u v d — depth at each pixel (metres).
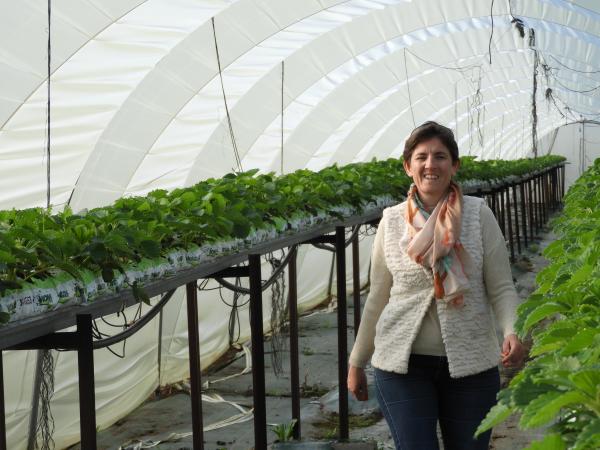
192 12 10.13
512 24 17.84
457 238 4.37
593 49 21.36
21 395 9.89
